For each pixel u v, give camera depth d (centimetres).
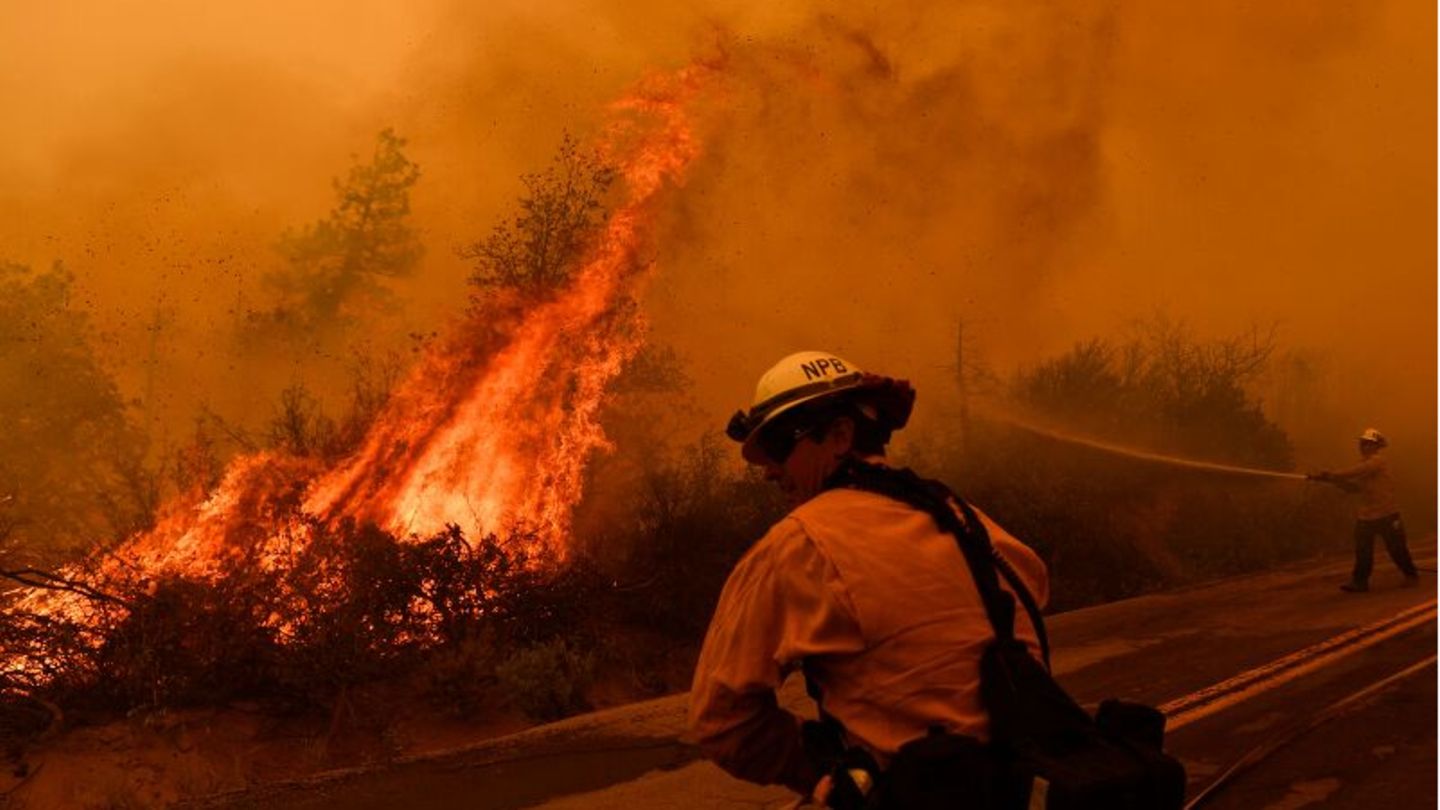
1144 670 821
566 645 903
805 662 202
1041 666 200
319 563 814
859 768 193
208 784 646
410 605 853
